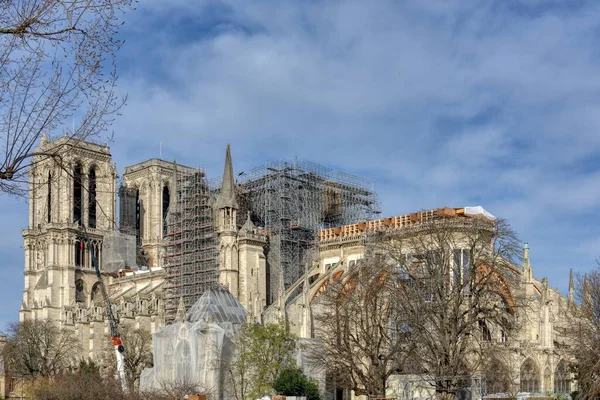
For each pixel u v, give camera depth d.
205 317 146.12
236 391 121.25
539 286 149.50
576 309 128.62
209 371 130.50
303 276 174.50
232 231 177.88
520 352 121.94
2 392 184.25
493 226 119.50
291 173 191.12
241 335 128.00
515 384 105.75
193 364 135.25
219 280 177.00
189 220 189.12
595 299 123.94
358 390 111.75
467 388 93.75
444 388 95.50
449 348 99.00
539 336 130.75
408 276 118.00
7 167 26.78
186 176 195.25
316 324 155.25
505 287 115.44
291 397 106.50
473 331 113.19
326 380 140.62
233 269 176.62
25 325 187.75
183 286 186.88
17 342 186.62
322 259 183.38
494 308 107.06
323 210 196.75
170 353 140.62
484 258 111.69
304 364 135.12
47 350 181.50
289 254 186.62
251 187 194.62
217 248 180.38
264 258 180.75
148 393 119.00
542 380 125.31
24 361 181.88
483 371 104.69
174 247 192.38
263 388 113.75
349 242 177.25
